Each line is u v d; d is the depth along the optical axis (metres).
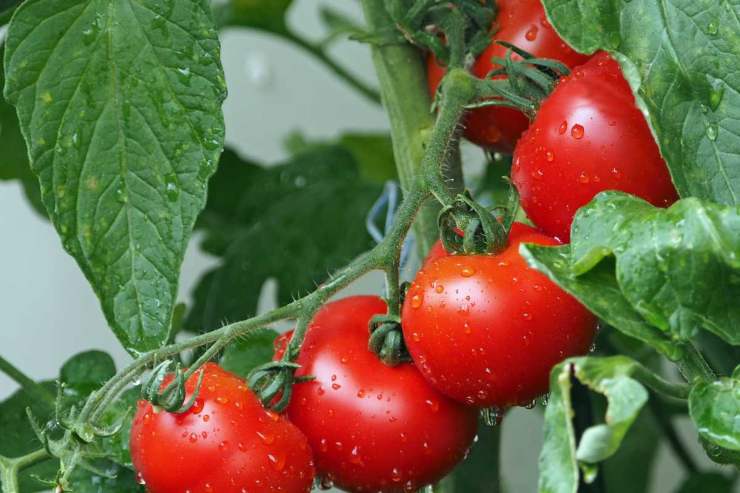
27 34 0.89
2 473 0.90
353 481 0.90
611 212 0.84
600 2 0.87
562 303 0.87
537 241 0.88
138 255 0.89
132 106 0.90
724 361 1.05
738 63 0.86
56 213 0.89
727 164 0.85
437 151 0.90
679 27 0.86
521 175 0.89
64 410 0.97
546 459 0.82
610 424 0.81
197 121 0.90
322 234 1.18
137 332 0.89
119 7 0.90
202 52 0.90
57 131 0.89
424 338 0.88
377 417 0.89
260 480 0.88
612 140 0.87
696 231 0.82
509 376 0.87
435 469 0.90
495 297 0.87
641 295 0.83
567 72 0.90
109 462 0.97
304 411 0.90
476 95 0.92
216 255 1.26
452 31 0.94
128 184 0.89
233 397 0.88
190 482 0.88
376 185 1.19
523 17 0.93
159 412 0.88
